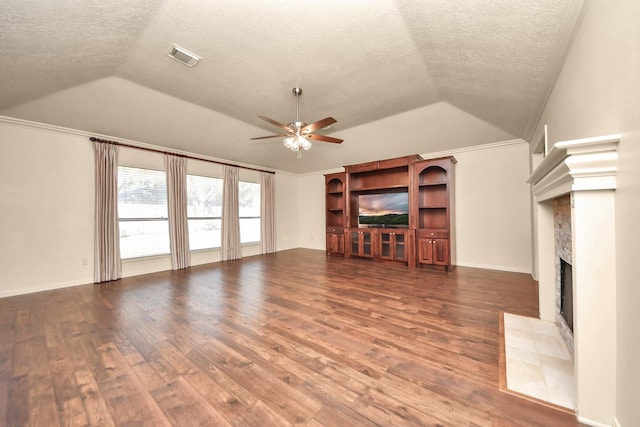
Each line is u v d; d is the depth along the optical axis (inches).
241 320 100.3
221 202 229.0
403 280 156.3
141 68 110.7
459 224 195.6
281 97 135.9
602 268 47.9
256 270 186.9
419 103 144.3
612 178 45.8
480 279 156.1
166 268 190.5
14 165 135.0
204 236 216.7
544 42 71.3
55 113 134.4
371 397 58.3
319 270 185.8
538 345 79.4
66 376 66.5
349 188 233.5
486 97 119.1
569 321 77.7
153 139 176.1
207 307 114.1
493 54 83.4
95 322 99.2
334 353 76.7
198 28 83.9
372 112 156.4
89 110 137.6
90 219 158.1
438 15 71.7
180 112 153.8
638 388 38.9
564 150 50.9
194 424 51.0
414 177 191.9
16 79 100.8
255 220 260.2
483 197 185.8
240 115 162.9
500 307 111.1
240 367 70.1
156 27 84.0
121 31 85.2
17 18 70.4
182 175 197.8
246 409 54.9
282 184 289.7
